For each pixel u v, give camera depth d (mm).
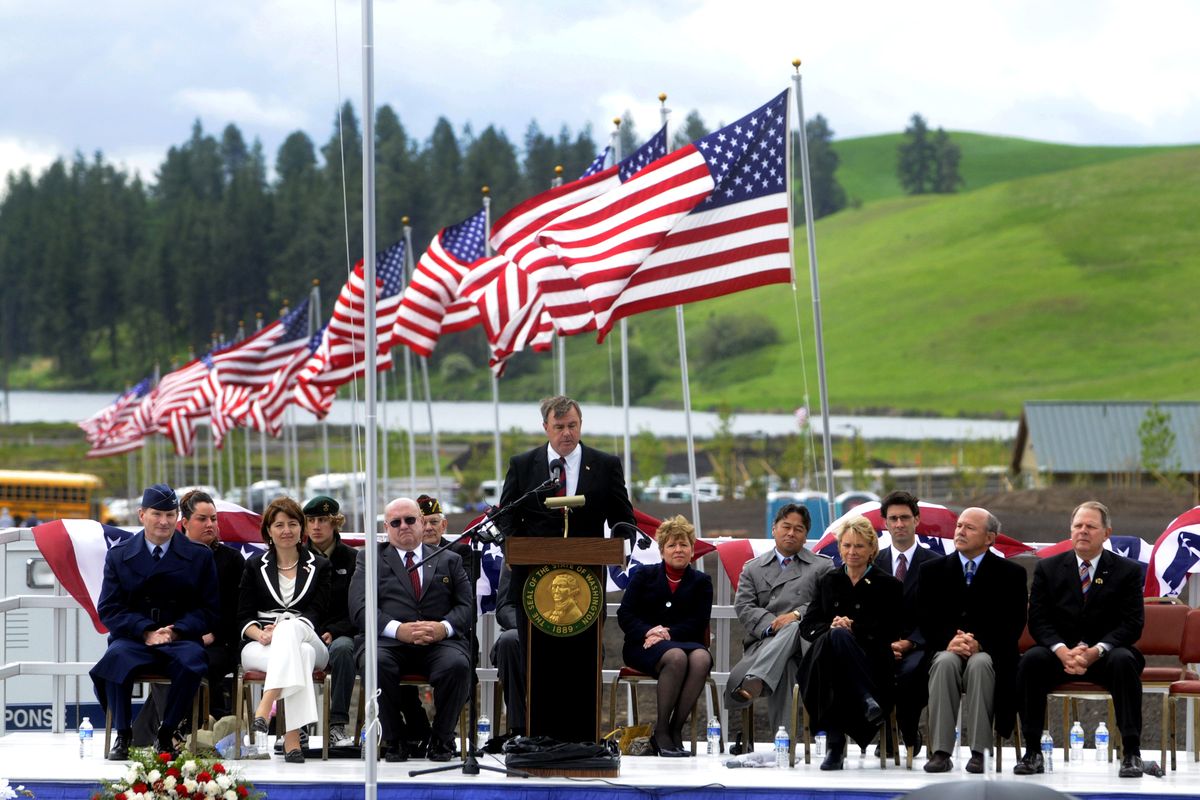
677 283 22391
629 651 17484
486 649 19219
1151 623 16594
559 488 15359
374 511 14766
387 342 37938
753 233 22391
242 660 16688
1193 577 18766
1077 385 195000
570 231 22375
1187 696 16141
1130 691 15641
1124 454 90312
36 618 22266
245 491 94312
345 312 34750
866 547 16375
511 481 15938
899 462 140125
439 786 14914
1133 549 18812
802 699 16359
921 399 194750
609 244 22141
